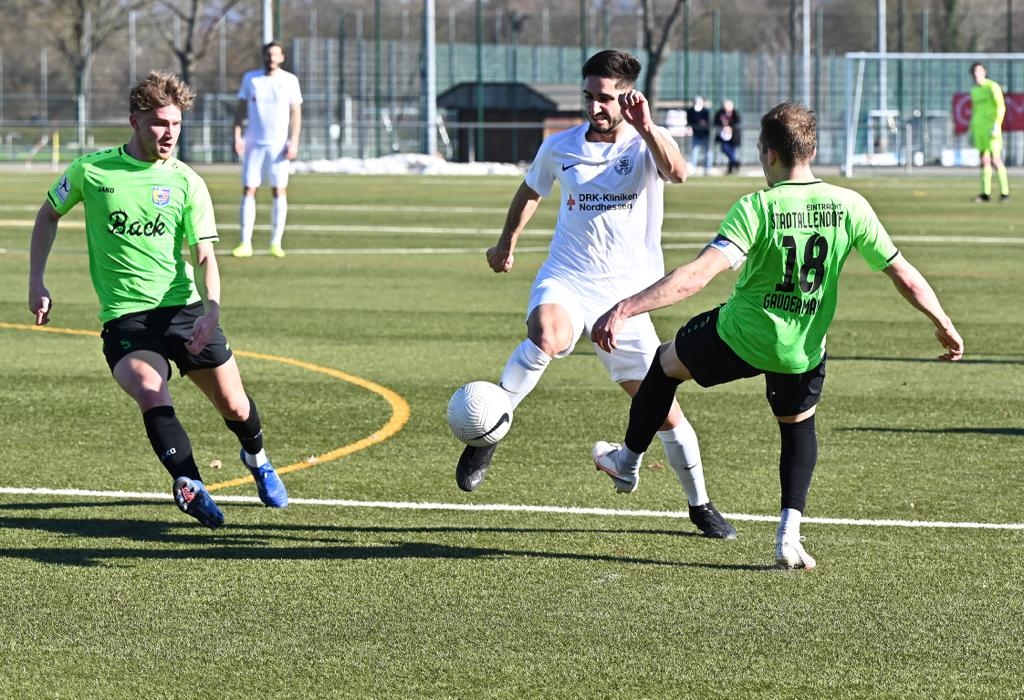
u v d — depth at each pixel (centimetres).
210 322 1512
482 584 1391
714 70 13925
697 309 3622
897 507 1694
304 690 1113
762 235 1359
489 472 1864
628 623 1277
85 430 2103
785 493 1444
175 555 1483
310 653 1195
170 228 1549
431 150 11862
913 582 1401
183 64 17138
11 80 18988
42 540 1534
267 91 4516
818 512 1669
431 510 1672
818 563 1466
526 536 1564
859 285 4062
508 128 13588
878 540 1552
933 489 1781
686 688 1122
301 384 2505
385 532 1578
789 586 1387
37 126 13388
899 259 1391
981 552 1505
